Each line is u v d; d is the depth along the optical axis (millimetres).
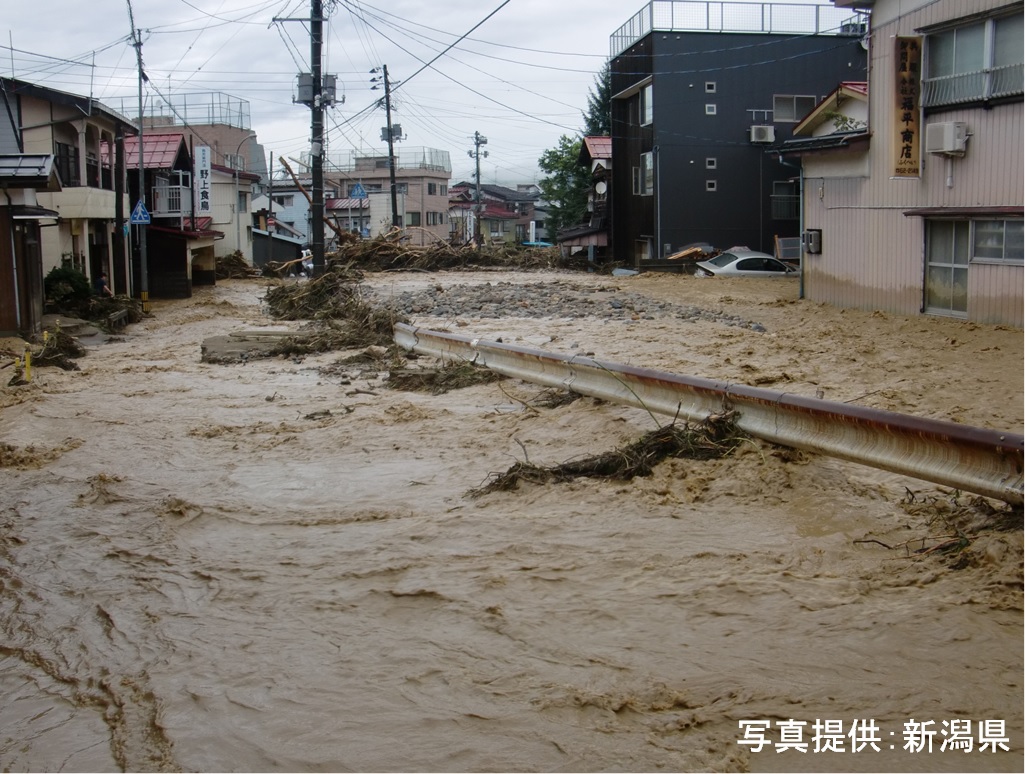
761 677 4902
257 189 77500
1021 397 12109
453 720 4695
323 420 12117
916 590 5793
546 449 9938
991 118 19906
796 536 6957
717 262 36469
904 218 22891
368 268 46625
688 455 8758
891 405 11805
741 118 41250
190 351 20234
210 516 8281
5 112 27203
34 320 22938
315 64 33375
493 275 42625
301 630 5844
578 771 4238
